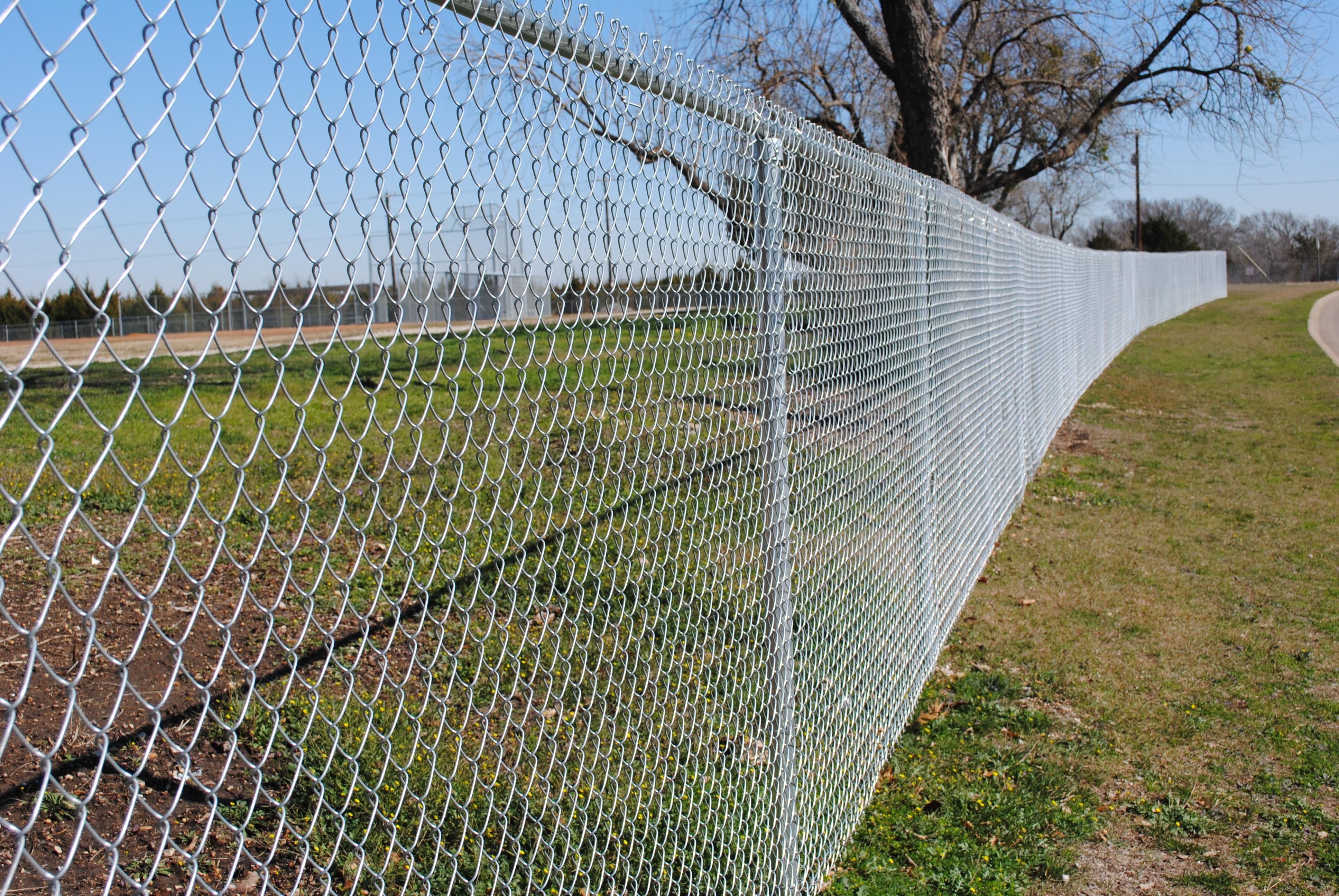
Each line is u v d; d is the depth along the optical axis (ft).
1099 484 31.32
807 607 9.89
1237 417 46.06
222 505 18.35
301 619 13.71
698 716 9.59
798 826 9.89
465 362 4.96
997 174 59.77
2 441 22.71
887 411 12.37
